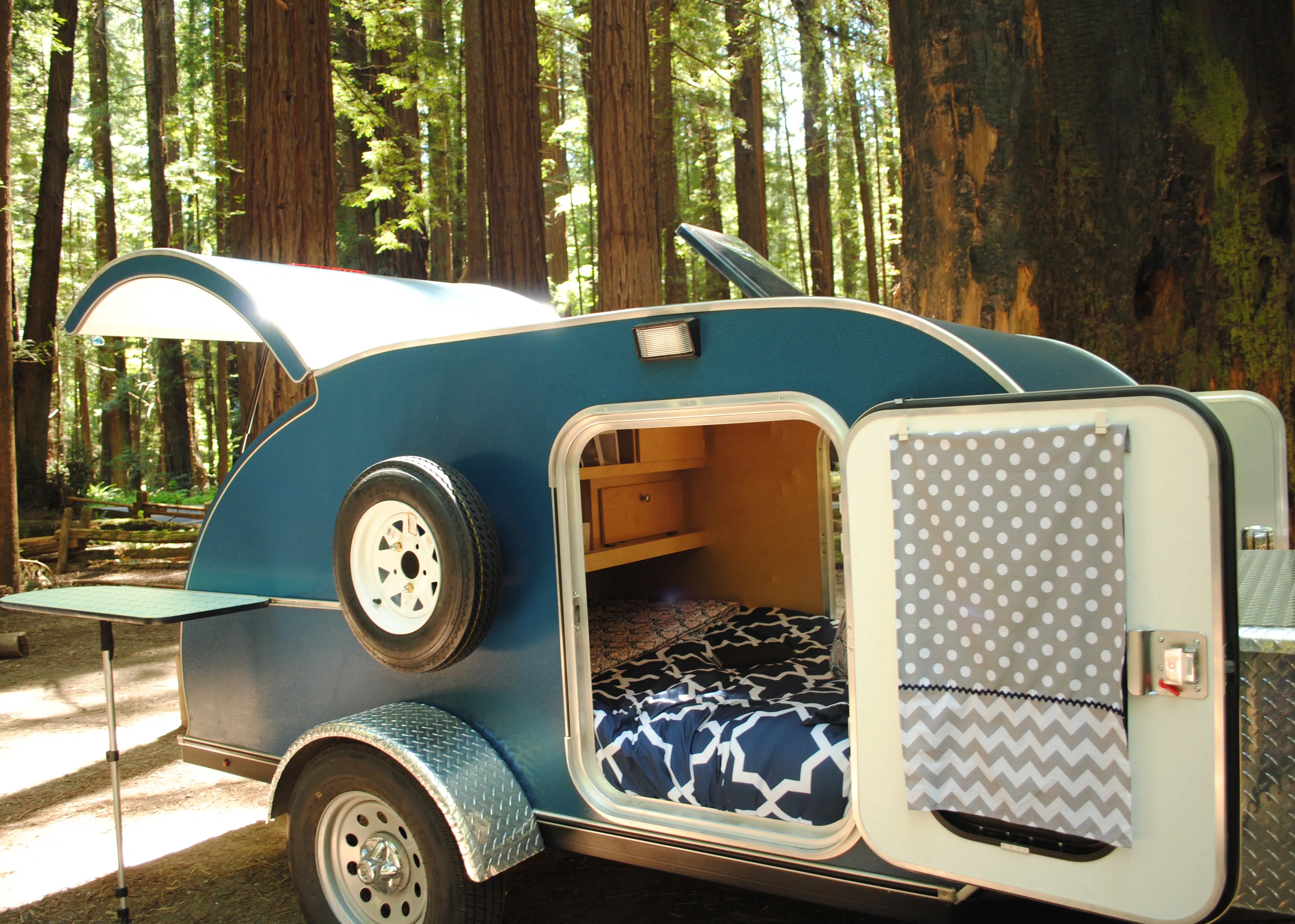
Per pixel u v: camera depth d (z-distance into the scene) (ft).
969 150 14.06
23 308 84.17
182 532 44.16
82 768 16.17
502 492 9.07
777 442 13.57
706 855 7.95
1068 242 13.73
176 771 15.98
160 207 67.41
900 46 15.08
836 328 7.22
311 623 10.53
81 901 11.28
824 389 7.29
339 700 10.33
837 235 101.45
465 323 13.06
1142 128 13.35
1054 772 5.95
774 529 13.69
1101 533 5.78
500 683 9.09
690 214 64.39
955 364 6.75
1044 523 5.94
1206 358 13.05
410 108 52.13
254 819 13.83
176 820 13.82
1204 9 13.19
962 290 14.23
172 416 77.00
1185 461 5.54
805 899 7.45
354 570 9.36
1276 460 11.06
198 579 11.60
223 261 11.51
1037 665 5.99
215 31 58.29
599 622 12.96
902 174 15.34
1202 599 5.52
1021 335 10.77
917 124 14.71
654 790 8.58
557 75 63.62
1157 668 5.66
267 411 24.00
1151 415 5.64
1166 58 13.28
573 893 10.71
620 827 8.41
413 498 8.79
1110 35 13.44
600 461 12.01
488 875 8.28
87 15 73.82
